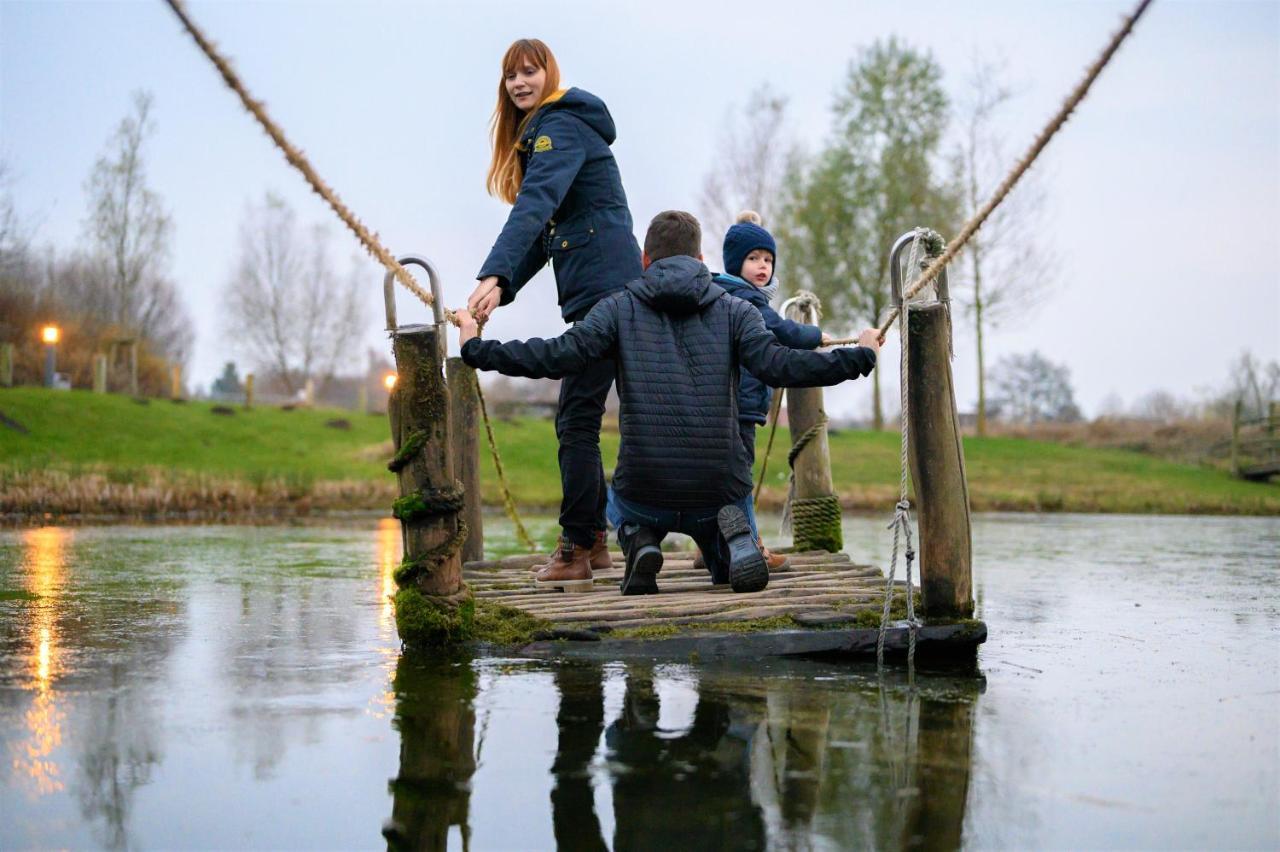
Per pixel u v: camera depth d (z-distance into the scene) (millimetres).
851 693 2697
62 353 34844
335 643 3354
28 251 25844
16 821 1777
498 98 4141
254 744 2193
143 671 2879
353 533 9617
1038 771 2041
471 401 5023
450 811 1820
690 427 3574
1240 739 2264
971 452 26672
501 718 2406
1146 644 3521
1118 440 35656
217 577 5336
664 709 2504
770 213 30844
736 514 3609
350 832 1730
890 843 1684
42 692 2617
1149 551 8203
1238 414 25375
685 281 3551
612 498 3902
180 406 26219
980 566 6711
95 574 5406
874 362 3303
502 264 3508
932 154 29719
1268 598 4867
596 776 1997
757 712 2480
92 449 20797
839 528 5516
